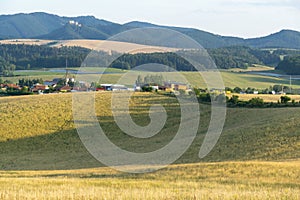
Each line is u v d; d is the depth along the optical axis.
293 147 76.06
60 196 36.62
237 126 104.56
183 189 43.53
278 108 121.75
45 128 120.50
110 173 62.12
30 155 99.75
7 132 118.56
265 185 48.28
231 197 36.72
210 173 56.81
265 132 89.75
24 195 37.09
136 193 38.47
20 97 156.75
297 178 51.97
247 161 67.94
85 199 35.84
